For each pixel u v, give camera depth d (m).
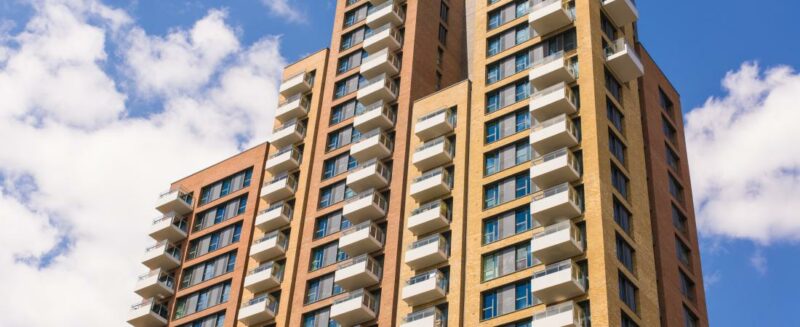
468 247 66.62
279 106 95.75
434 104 80.62
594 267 59.69
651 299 63.28
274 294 79.81
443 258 68.81
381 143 81.12
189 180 97.19
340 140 87.25
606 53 73.44
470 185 70.31
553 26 74.75
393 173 79.69
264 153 93.06
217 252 88.06
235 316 81.12
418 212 72.56
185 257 90.31
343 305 71.69
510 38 77.69
